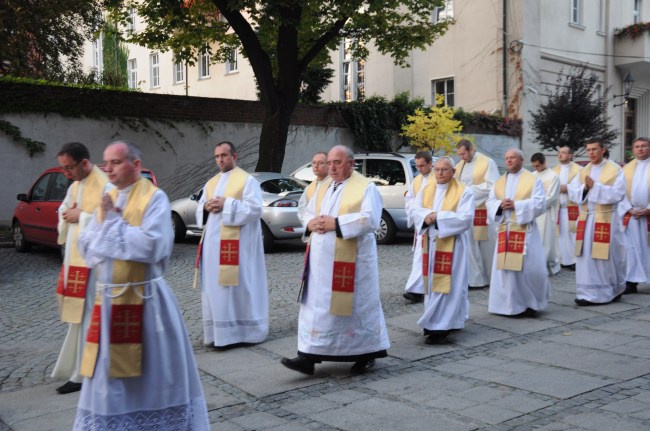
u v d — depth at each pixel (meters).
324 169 5.87
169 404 3.52
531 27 21.36
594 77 18.81
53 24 18.61
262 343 6.32
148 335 3.48
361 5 14.25
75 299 4.77
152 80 30.00
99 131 15.50
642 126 26.69
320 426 4.19
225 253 6.11
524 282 7.26
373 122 19.23
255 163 17.89
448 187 6.26
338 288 5.06
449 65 22.81
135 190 3.57
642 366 5.38
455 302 6.18
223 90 26.58
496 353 5.88
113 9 16.06
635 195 8.75
